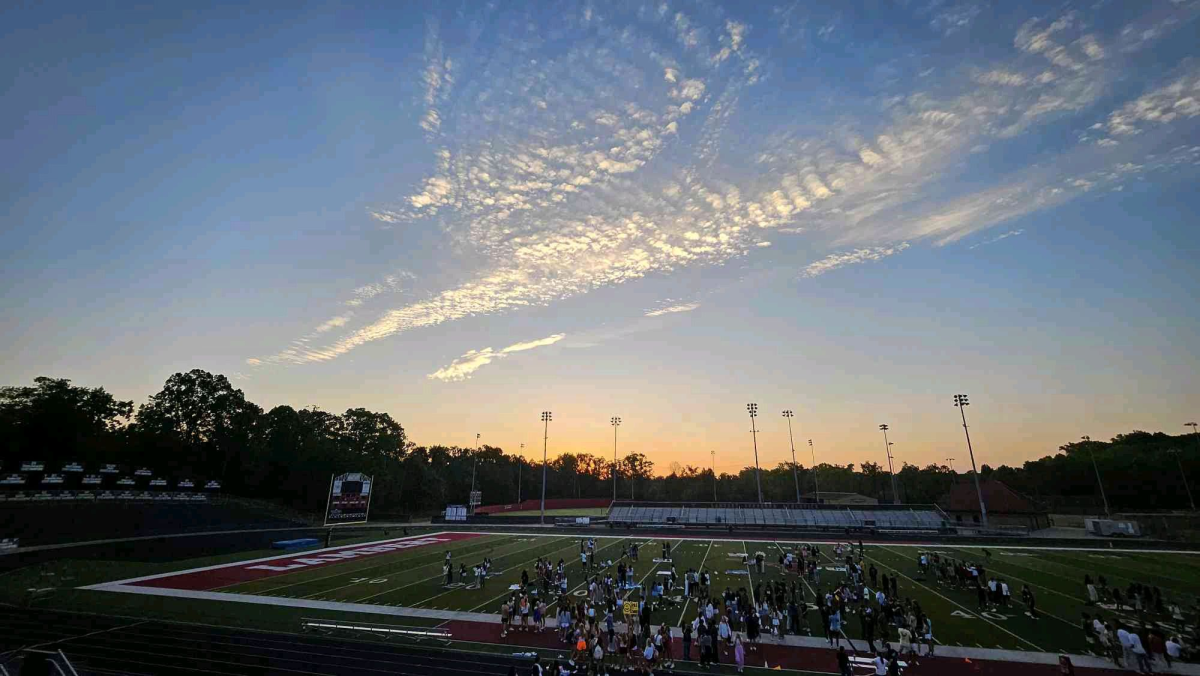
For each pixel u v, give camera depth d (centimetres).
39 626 2923
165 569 4728
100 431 9419
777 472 18000
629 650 2558
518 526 9344
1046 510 9756
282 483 10844
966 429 8088
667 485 18450
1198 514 8519
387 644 2767
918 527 8356
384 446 12788
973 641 2711
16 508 6247
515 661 2542
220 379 11488
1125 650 2372
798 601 3544
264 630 2959
